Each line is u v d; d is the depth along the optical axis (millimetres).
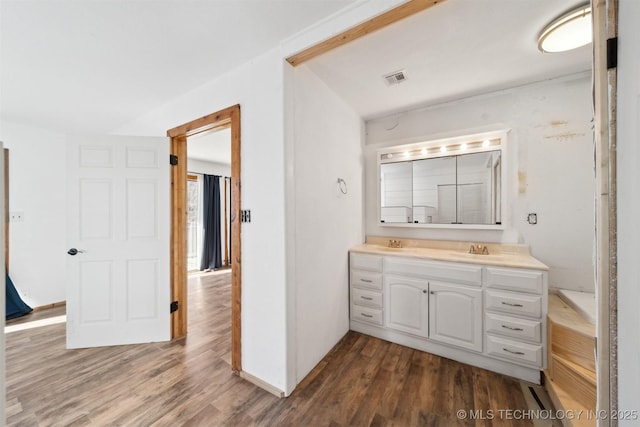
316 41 1482
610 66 714
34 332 2551
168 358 2057
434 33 1554
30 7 1302
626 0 654
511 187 2260
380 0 1271
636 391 616
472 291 1933
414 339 2211
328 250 2178
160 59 1795
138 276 2330
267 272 1706
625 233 660
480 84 2191
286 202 1635
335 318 2281
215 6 1330
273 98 1682
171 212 2424
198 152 4496
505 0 1312
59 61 1807
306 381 1770
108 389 1684
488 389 1671
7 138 3010
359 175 2846
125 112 2709
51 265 3285
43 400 1576
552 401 1530
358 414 1473
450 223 2512
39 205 3209
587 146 2010
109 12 1355
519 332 1757
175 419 1434
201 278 4645
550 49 1641
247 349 1809
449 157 2523
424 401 1569
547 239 2135
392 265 2295
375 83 2160
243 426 1388
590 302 1758
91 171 2262
